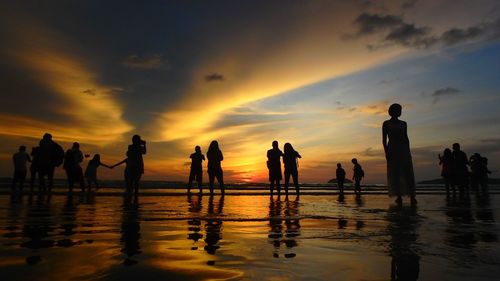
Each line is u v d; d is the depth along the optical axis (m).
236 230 4.20
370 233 4.00
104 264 2.44
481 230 4.27
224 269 2.36
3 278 2.06
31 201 8.98
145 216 5.58
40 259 2.56
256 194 15.94
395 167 8.76
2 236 3.59
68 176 13.88
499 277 2.23
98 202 8.92
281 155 13.70
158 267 2.38
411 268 2.44
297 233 3.99
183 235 3.78
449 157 15.11
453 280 2.17
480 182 17.78
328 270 2.36
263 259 2.67
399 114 8.97
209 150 13.84
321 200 11.23
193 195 14.30
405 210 7.19
